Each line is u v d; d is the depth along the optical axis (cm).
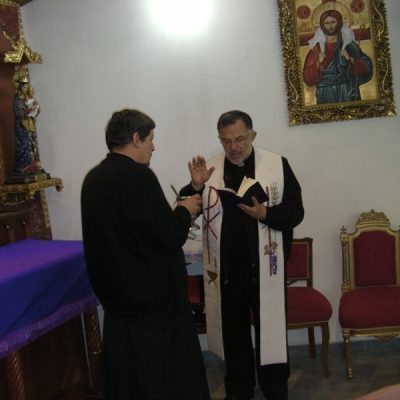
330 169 365
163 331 213
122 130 205
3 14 321
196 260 316
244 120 264
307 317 321
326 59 353
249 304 285
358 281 354
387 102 353
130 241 203
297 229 373
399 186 365
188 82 364
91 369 306
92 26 365
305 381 333
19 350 255
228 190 265
